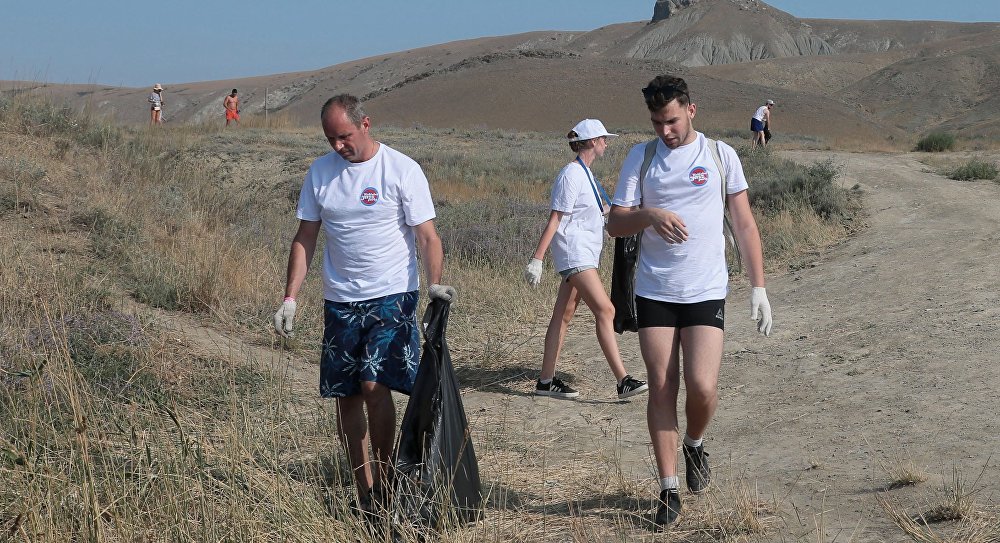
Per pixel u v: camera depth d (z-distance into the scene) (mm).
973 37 173625
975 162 19797
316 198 4297
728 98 82562
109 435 4609
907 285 9289
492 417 6219
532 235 12695
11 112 13242
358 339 4246
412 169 4238
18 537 3541
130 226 9844
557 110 81375
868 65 163750
